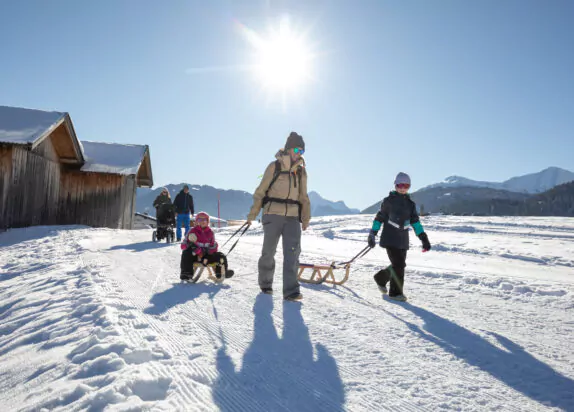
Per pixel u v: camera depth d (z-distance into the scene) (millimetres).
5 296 5707
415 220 5312
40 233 14906
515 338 3527
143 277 6211
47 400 2115
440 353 3088
